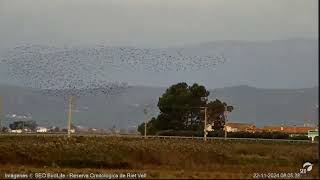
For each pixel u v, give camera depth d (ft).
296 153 255.50
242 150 269.23
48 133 439.22
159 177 174.60
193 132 492.54
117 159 242.58
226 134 458.91
